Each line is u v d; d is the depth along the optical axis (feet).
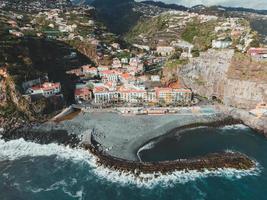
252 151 414.41
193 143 434.71
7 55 555.69
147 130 470.39
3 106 496.64
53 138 440.45
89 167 371.15
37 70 597.93
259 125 489.67
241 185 334.24
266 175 354.13
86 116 518.78
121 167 363.15
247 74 558.15
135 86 620.90
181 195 316.40
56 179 347.15
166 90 589.73
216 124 505.25
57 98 549.54
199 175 352.90
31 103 504.02
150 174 351.87
